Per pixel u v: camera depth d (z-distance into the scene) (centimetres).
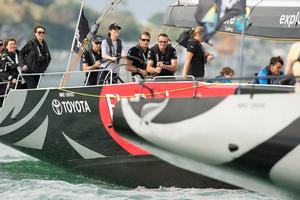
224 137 3250
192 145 3306
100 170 4212
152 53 4291
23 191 4053
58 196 3931
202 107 3297
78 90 4203
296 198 3269
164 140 3350
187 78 4009
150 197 3881
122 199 3853
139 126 3394
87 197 3909
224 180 3388
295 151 3153
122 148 4109
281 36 4166
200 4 3297
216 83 3912
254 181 3291
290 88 3712
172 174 4003
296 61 3403
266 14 4194
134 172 4109
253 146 3209
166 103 3362
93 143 4188
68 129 4250
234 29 4250
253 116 3212
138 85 4050
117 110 3444
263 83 4069
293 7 4134
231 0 3322
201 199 3803
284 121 3169
